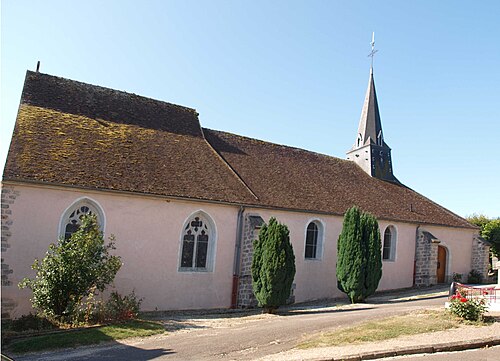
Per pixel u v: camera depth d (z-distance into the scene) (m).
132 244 13.94
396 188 26.34
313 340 9.30
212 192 15.79
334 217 19.62
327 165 24.52
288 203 17.94
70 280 11.01
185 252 15.32
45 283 10.86
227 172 17.77
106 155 14.70
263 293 14.56
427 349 8.30
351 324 11.13
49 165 12.84
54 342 9.20
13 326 10.77
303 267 18.39
